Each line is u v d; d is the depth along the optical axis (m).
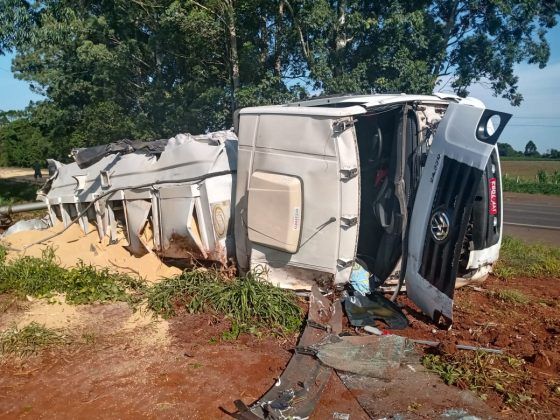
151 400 4.11
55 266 6.79
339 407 4.00
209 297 5.70
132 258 7.43
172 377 4.44
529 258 8.68
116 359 4.79
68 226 8.30
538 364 4.60
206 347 5.00
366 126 6.25
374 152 6.16
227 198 6.48
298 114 5.55
